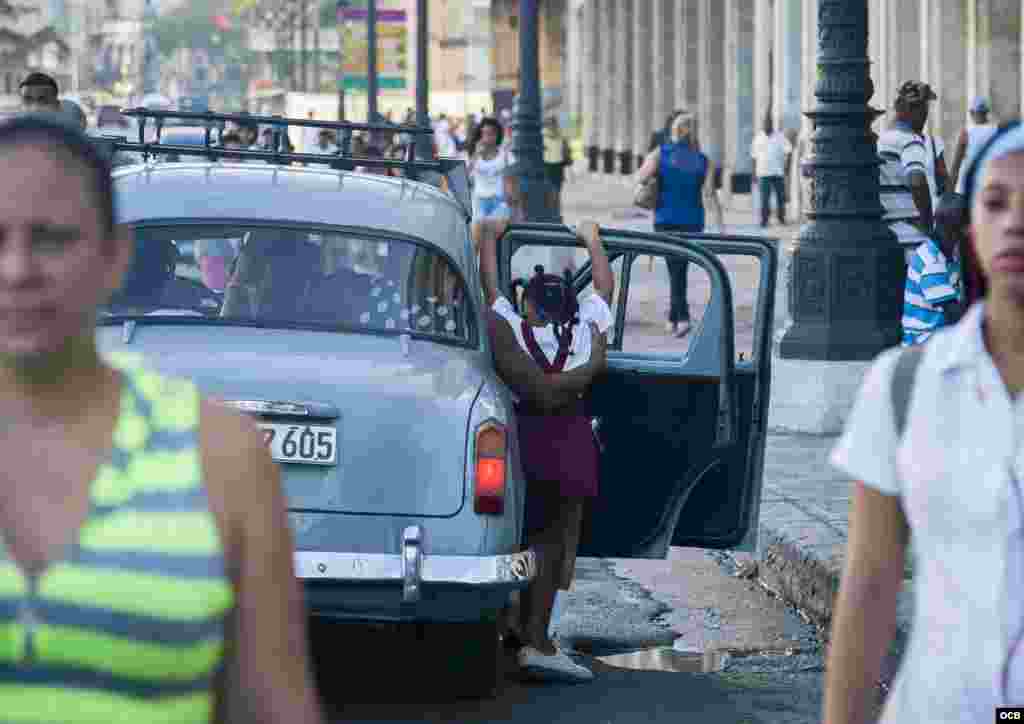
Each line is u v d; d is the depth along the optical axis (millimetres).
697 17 71750
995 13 37125
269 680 3193
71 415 3104
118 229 3172
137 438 3082
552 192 31562
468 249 10125
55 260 3035
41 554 3027
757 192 51719
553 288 9859
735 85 62594
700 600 12188
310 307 9680
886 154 18438
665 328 27391
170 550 3025
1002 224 3887
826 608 11289
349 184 10242
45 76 16328
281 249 9789
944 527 3930
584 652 10828
